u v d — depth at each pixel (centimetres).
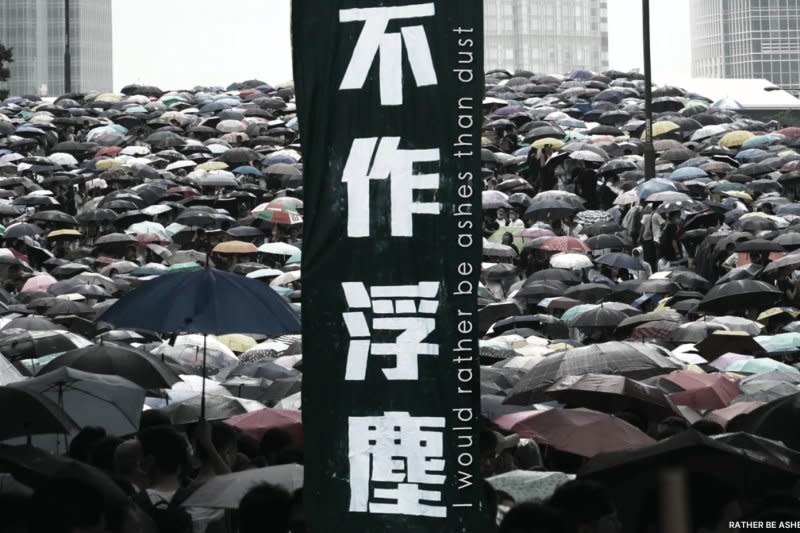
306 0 774
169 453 1109
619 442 1239
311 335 766
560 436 1252
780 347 2155
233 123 6000
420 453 752
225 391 1652
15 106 7094
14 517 840
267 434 1277
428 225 757
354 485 758
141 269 3244
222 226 4103
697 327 2311
